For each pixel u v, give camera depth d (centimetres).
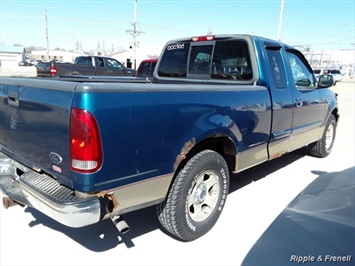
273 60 395
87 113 202
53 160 231
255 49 375
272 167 536
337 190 437
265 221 346
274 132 389
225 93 304
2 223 325
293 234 321
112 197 227
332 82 482
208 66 436
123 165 225
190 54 461
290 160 580
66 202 214
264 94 359
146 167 240
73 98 206
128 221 341
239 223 340
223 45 412
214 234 318
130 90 222
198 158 288
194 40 451
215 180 317
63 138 217
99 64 1617
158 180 252
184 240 302
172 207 277
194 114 270
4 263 263
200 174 294
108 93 211
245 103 328
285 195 416
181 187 277
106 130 211
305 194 421
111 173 220
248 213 363
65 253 281
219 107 295
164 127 246
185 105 261
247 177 483
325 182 467
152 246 296
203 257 282
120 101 217
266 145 383
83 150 206
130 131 224
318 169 529
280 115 393
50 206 223
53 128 224
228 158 349
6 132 286
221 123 296
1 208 357
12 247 286
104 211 227
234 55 399
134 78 488
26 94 247
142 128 231
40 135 239
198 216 306
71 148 211
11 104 268
